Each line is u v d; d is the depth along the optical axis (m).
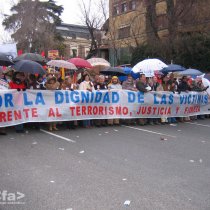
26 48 41.19
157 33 30.88
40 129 11.39
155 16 30.14
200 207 5.19
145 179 6.43
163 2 33.31
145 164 7.45
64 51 46.78
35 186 5.95
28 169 6.89
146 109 13.23
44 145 9.02
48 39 42.22
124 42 37.69
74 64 14.34
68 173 6.68
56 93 11.34
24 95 10.77
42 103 11.09
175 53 27.75
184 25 28.86
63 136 10.32
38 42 41.50
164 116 13.71
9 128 11.42
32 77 11.56
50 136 10.27
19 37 41.38
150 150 8.78
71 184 6.08
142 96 13.12
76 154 8.16
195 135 11.15
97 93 12.12
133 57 32.03
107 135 10.69
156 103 13.47
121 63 37.12
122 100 12.73
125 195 5.61
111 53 39.47
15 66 10.54
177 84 14.97
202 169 7.18
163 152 8.59
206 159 8.02
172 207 5.16
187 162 7.71
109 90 12.39
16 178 6.35
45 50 41.31
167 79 14.56
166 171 6.97
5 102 10.36
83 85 12.26
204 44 27.33
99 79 13.20
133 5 38.12
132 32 35.50
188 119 14.67
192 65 27.66
